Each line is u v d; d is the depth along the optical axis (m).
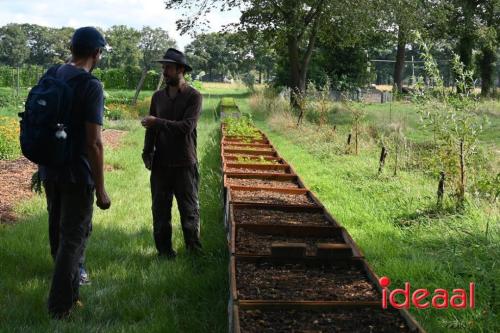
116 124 19.28
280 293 3.72
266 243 4.91
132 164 11.13
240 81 61.06
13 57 127.75
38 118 3.79
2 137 11.38
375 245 5.97
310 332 3.16
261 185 7.67
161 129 5.30
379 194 8.61
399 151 12.12
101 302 4.42
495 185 7.02
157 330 3.93
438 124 7.86
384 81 94.00
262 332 3.15
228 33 29.81
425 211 7.38
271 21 27.86
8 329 3.82
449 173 7.74
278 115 21.33
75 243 4.13
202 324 4.03
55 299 4.09
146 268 5.24
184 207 5.58
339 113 23.53
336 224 5.35
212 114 26.08
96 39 4.18
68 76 4.00
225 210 6.62
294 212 6.12
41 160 3.88
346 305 3.47
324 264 4.28
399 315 3.42
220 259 5.40
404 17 26.89
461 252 5.48
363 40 31.50
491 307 4.28
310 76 37.09
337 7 26.05
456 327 4.01
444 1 36.28
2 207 7.20
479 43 39.81
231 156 9.78
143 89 64.50
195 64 116.81
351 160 12.22
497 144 13.93
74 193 4.10
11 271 4.94
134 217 7.13
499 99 32.94
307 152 13.89
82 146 4.07
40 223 6.47
